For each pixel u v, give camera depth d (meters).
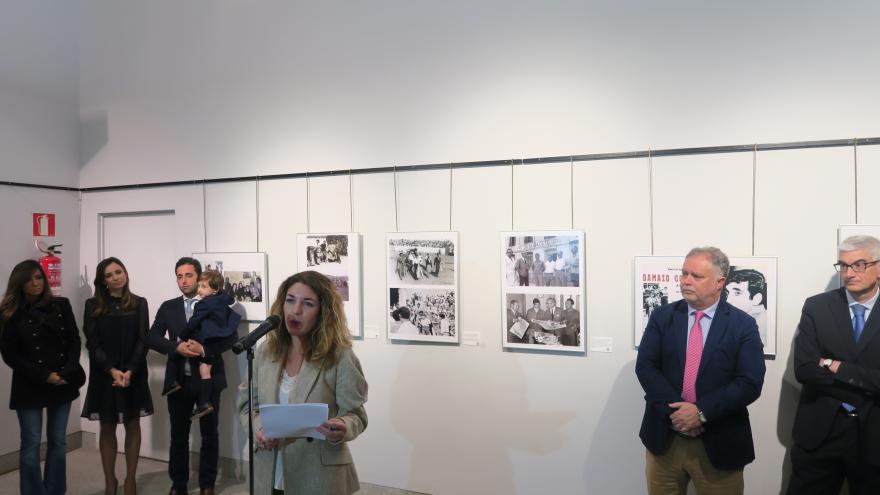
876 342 2.49
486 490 3.67
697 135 3.20
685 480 2.75
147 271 4.90
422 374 3.85
